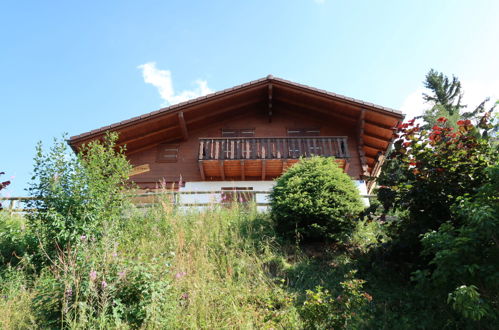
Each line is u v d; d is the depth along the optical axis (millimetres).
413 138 7309
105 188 8242
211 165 14125
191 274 6855
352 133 15867
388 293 6703
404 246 6805
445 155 6902
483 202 5164
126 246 7840
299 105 15883
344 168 14109
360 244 8570
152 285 5551
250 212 10102
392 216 8852
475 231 4996
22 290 6516
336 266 7738
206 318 5805
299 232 8664
